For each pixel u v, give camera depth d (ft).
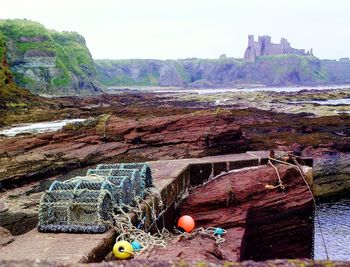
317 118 129.49
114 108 171.94
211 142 62.49
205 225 36.83
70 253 21.30
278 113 153.28
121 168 33.63
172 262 10.81
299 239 40.14
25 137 70.59
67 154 63.93
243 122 126.72
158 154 63.16
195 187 45.37
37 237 24.00
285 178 40.19
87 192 26.07
